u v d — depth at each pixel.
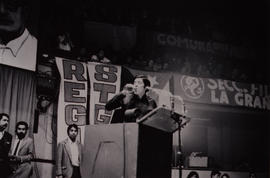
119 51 4.03
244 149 4.44
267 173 4.49
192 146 4.17
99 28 3.97
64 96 3.71
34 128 3.54
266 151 4.54
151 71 4.14
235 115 4.48
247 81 4.65
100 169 2.81
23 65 3.57
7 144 3.41
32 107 3.55
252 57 4.75
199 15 4.56
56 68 3.71
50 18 3.76
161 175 2.91
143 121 2.95
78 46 3.85
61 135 3.64
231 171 4.31
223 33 4.66
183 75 4.31
